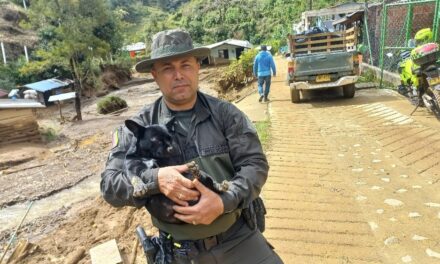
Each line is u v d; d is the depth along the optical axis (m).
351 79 9.97
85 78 37.75
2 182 11.30
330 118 8.71
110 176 1.90
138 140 1.84
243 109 10.77
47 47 40.72
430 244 3.69
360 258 3.55
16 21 46.88
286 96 12.17
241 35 73.75
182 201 1.67
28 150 15.34
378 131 7.29
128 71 48.50
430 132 6.86
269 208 4.59
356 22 18.59
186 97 1.92
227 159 1.95
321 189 5.04
